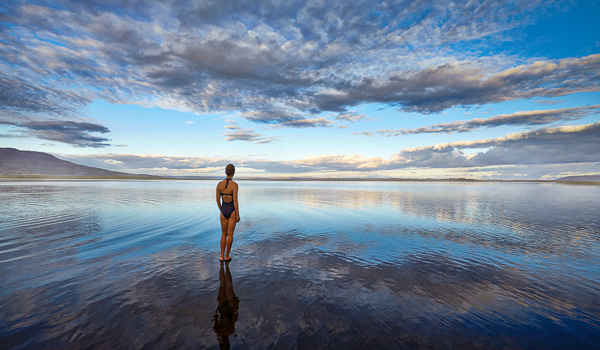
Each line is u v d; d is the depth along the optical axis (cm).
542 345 332
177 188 4497
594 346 330
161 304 425
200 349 315
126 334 342
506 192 3991
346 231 1036
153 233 954
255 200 2381
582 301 457
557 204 2084
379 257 704
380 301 449
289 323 376
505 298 466
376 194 3338
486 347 327
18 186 4391
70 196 2427
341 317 395
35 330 345
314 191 4091
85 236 892
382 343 332
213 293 470
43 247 750
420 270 605
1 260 631
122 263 625
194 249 761
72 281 512
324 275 569
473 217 1398
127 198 2294
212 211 1516
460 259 689
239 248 782
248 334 348
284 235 962
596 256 718
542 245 833
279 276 560
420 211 1636
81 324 362
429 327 371
